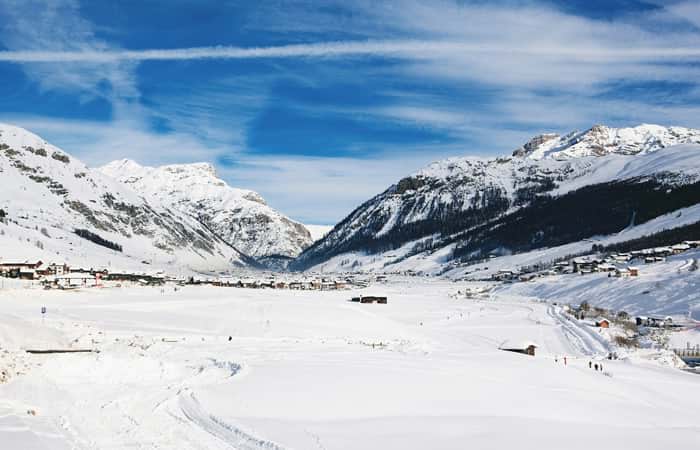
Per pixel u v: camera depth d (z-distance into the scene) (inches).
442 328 5954.7
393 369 2632.9
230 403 1771.7
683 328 5836.6
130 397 1817.2
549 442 1531.7
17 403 1707.7
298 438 1432.1
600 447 1518.2
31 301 6092.5
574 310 7367.1
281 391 1991.9
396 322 5497.1
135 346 3265.3
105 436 1395.2
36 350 2583.7
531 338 5310.0
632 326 6131.9
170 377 2223.2
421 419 1729.8
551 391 2475.4
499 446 1467.8
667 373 3730.3
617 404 2404.0
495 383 2488.9
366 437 1489.9
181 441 1360.7
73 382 2031.3
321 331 4702.3
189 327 4603.8
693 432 1860.2
